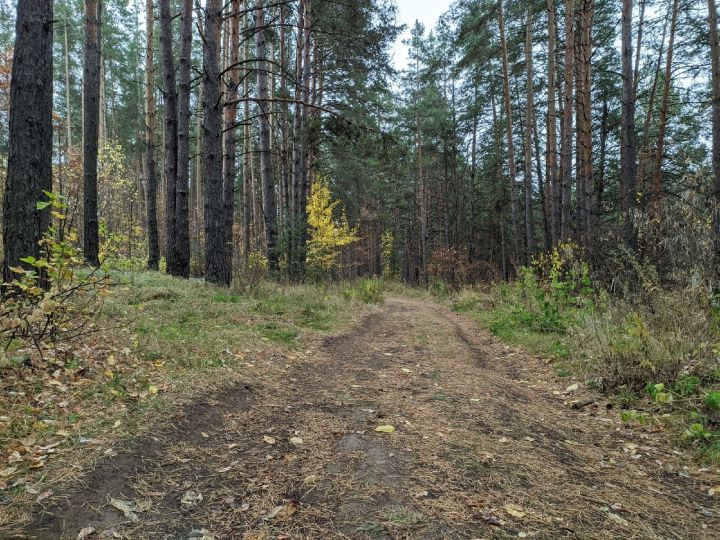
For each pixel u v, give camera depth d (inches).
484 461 109.7
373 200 1358.3
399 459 109.3
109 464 98.7
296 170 628.7
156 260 549.0
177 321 235.3
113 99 1231.5
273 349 220.7
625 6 420.2
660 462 117.4
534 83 788.6
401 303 617.9
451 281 892.6
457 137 1043.9
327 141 628.4
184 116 414.0
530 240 656.4
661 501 96.3
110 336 184.1
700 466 115.0
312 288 474.6
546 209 813.2
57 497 85.4
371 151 471.5
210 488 95.3
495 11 604.4
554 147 626.8
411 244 1604.3
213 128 351.9
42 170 185.9
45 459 97.9
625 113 423.5
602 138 789.2
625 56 422.6
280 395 161.2
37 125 183.8
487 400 162.4
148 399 135.3
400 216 1560.0
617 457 120.9
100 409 125.0
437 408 150.0
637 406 158.2
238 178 1259.2
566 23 522.0
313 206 647.1
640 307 227.5
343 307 405.1
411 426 132.3
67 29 992.9
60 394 129.4
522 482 100.0
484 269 963.3
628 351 183.9
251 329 249.3
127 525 80.7
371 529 80.4
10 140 180.7
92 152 408.8
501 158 922.1
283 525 82.3
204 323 239.8
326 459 109.5
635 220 266.7
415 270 1643.7
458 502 90.1
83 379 141.0
